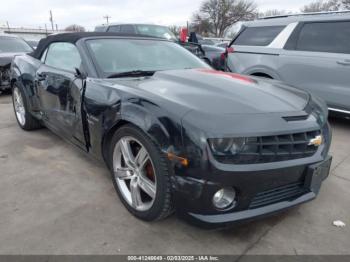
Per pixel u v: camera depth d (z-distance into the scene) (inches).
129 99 88.0
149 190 87.4
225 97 85.5
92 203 102.2
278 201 82.4
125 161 94.9
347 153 149.9
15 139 163.0
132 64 118.6
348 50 176.6
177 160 74.7
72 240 84.3
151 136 79.0
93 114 102.2
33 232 87.4
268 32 214.1
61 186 113.1
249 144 73.6
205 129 72.1
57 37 142.3
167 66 125.6
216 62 344.5
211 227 76.1
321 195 110.0
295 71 196.2
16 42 317.7
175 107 78.0
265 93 93.0
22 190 110.2
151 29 373.4
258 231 89.5
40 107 150.8
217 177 72.2
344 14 182.1
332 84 182.1
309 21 194.7
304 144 81.2
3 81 269.1
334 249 82.5
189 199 75.3
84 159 137.4
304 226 92.0
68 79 119.0
